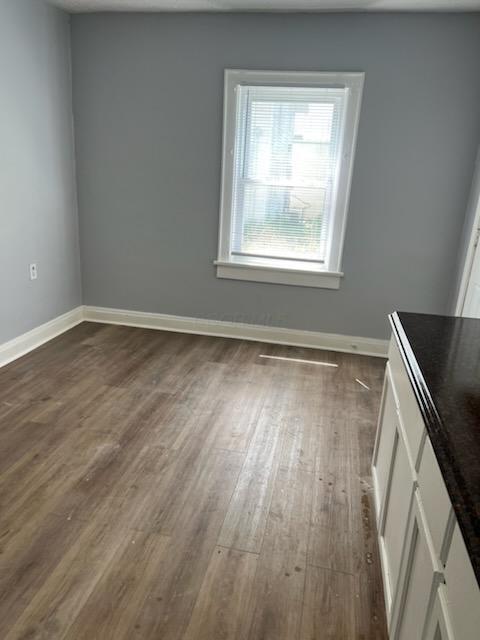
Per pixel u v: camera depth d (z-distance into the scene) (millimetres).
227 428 2543
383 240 3469
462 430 1043
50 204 3518
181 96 3467
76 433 2426
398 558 1424
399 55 3113
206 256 3773
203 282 3834
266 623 1476
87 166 3760
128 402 2762
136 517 1878
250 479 2143
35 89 3209
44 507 1907
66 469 2143
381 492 1867
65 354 3393
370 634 1460
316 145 3402
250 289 3762
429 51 3074
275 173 3508
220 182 3580
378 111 3234
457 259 3357
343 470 2238
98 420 2559
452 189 3279
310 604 1548
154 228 3795
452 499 842
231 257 3754
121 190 3762
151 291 3945
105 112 3611
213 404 2787
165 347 3607
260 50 3270
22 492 1985
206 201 3652
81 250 3971
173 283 3889
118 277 3975
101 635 1409
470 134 3162
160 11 3287
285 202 3553
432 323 1824
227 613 1501
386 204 3396
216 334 3914
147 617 1472
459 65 3066
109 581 1590
